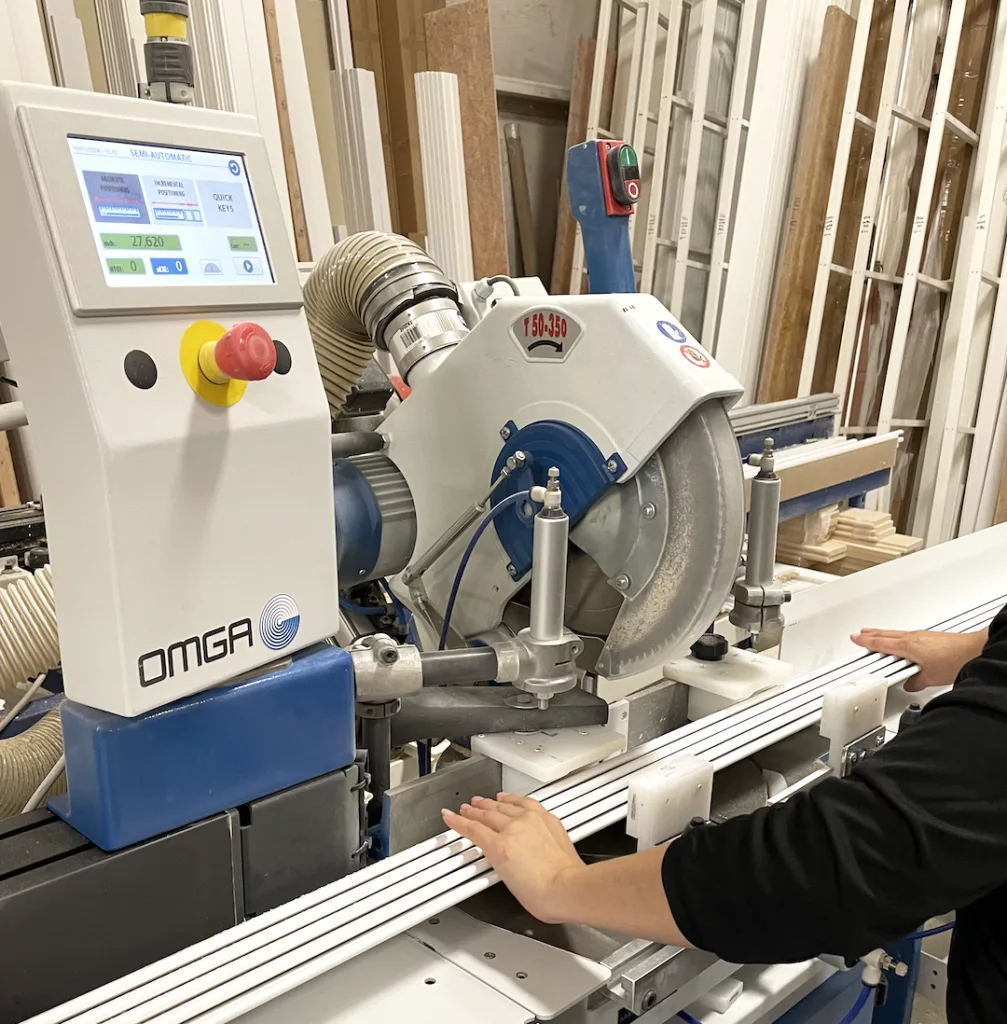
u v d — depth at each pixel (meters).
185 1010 0.68
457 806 1.01
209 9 2.32
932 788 0.67
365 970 0.86
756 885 0.71
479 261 3.04
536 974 0.85
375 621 1.30
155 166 0.71
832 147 3.14
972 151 3.06
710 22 3.15
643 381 0.94
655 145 3.46
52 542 0.73
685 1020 1.08
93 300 0.65
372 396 1.45
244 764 0.80
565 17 3.79
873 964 1.20
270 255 0.79
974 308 2.98
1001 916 0.83
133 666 0.70
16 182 0.64
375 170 2.74
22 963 0.70
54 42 2.14
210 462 0.73
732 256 3.26
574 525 1.03
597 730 1.07
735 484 0.94
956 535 3.21
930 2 3.06
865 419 3.33
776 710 1.16
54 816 0.80
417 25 2.96
